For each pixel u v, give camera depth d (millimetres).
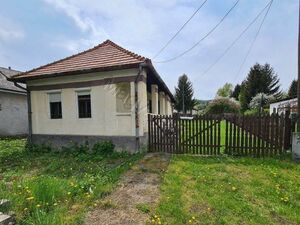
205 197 3943
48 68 9492
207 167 5809
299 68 7004
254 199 3879
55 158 7648
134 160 6809
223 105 32312
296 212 3438
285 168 5695
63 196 3867
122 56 8422
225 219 3197
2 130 13898
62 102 9156
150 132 8188
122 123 8188
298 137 6438
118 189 4426
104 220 3203
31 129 9852
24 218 3123
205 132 7492
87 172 5738
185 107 47438
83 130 8820
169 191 4223
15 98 14867
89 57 9312
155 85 10664
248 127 7125
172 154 7574
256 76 40344
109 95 8297
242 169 5625
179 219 3203
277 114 6922
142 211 3471
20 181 4547
